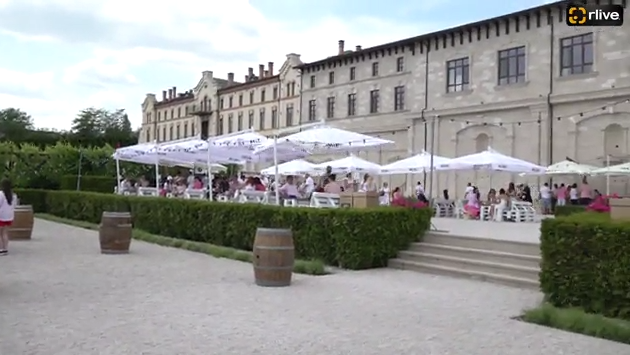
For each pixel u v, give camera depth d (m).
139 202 22.06
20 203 31.64
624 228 8.86
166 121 93.19
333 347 6.96
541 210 30.55
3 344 6.80
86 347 6.74
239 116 75.88
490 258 13.06
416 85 43.94
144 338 7.18
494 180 38.09
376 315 8.78
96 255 15.35
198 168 42.84
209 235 18.12
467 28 39.66
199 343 7.00
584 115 33.38
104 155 39.91
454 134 40.72
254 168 60.84
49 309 8.75
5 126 89.25
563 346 7.27
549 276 9.75
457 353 6.85
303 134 18.88
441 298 10.30
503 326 8.28
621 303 8.88
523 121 36.44
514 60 37.44
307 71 55.84
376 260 14.22
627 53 31.72
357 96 49.88
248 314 8.66
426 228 15.20
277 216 15.63
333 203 18.61
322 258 14.43
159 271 12.80
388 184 43.62
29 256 14.84
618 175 30.83
